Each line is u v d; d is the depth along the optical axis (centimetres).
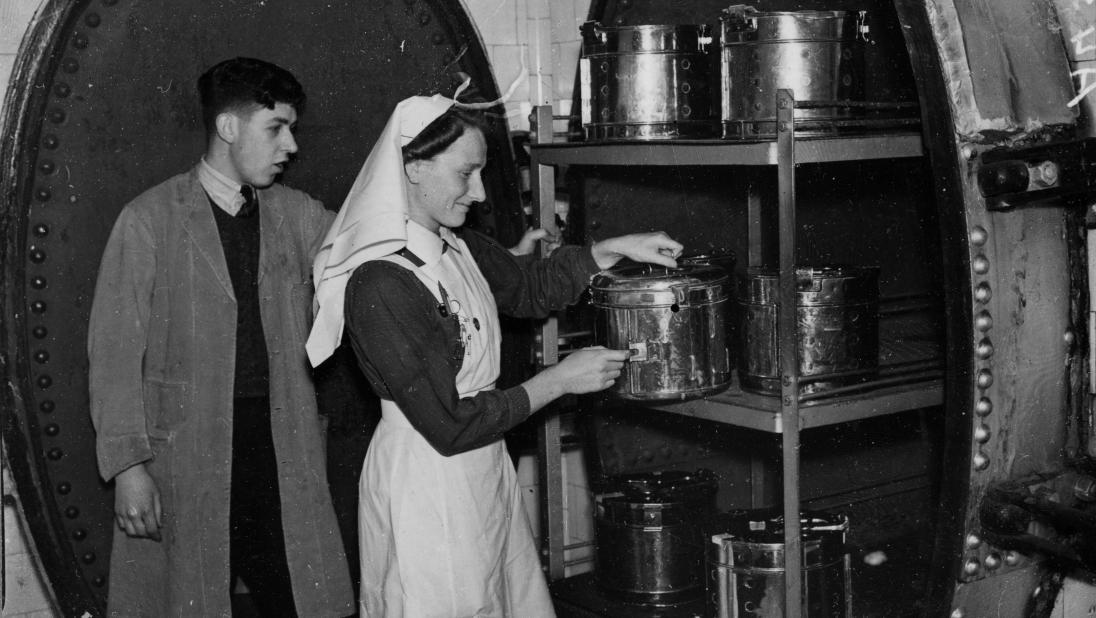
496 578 212
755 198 295
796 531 214
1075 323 200
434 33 292
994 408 190
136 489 238
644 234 232
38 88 241
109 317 237
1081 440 204
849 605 232
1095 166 190
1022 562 202
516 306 240
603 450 281
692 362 224
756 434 306
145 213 241
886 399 220
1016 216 190
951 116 184
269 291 251
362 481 216
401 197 199
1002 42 191
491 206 303
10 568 255
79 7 244
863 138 210
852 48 215
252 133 244
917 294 271
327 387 287
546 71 317
